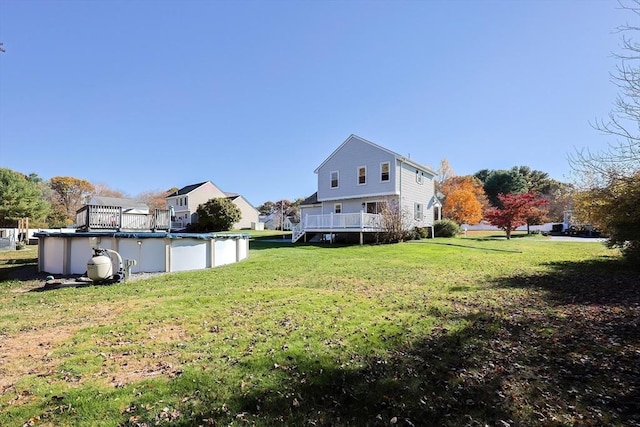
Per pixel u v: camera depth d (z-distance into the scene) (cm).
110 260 963
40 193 3603
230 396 309
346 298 698
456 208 3506
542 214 3341
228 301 689
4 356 419
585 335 454
